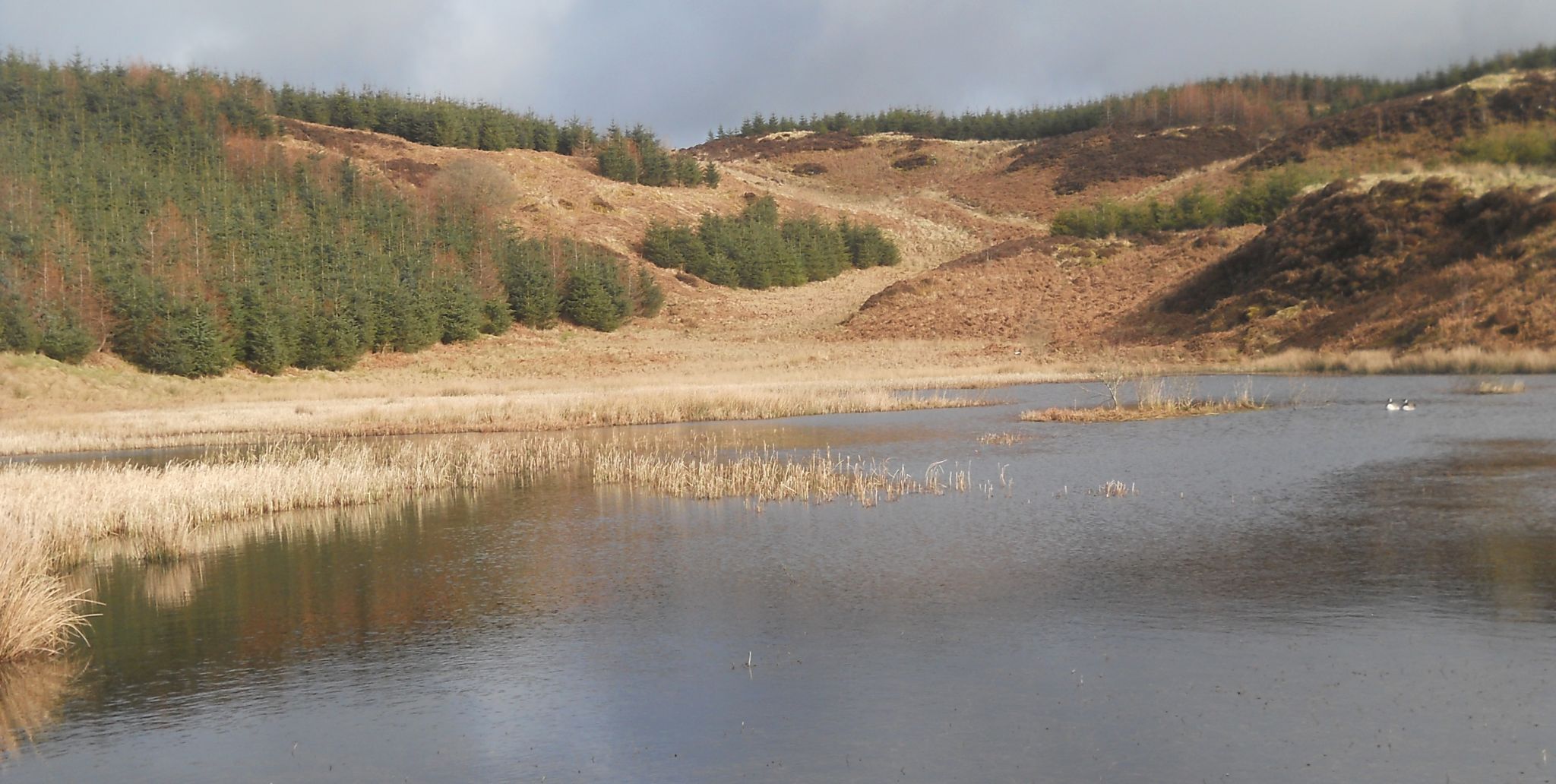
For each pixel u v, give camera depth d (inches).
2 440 1424.7
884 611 525.7
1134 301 2942.9
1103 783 328.2
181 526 783.7
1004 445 1170.6
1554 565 550.3
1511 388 1473.9
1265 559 593.6
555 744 376.8
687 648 480.1
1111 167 5216.5
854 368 2453.2
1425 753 340.8
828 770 345.7
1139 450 1080.8
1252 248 2672.2
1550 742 345.4
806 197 5393.7
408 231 3393.2
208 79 4579.2
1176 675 419.5
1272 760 340.2
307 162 3801.7
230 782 356.8
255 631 537.6
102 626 557.3
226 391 2257.6
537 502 914.1
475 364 2783.0
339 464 1020.5
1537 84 3435.0
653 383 2288.4
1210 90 6240.2
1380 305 2161.7
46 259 2402.8
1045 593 544.7
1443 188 2331.4
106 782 359.6
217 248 2869.1
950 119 7460.6
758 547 690.2
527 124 5211.6
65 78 3981.3
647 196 4618.6
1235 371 2092.8
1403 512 705.6
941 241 4763.8
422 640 510.0
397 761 368.2
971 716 386.9
